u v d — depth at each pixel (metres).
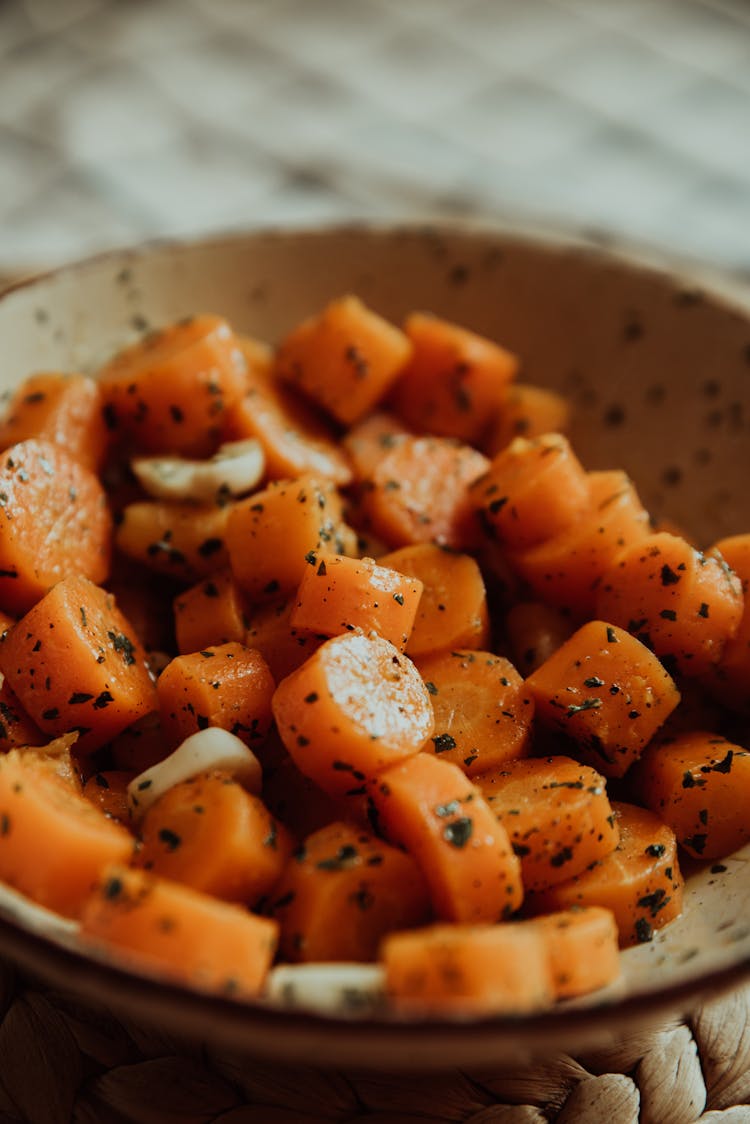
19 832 0.27
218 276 0.41
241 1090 0.30
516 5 0.78
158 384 0.36
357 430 0.39
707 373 0.39
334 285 0.42
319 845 0.28
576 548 0.35
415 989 0.25
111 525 0.36
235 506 0.34
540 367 0.41
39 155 0.65
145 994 0.24
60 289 0.39
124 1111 0.30
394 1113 0.29
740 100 0.72
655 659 0.32
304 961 0.27
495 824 0.28
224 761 0.30
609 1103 0.30
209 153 0.66
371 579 0.31
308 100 0.70
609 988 0.26
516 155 0.67
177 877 0.28
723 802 0.31
